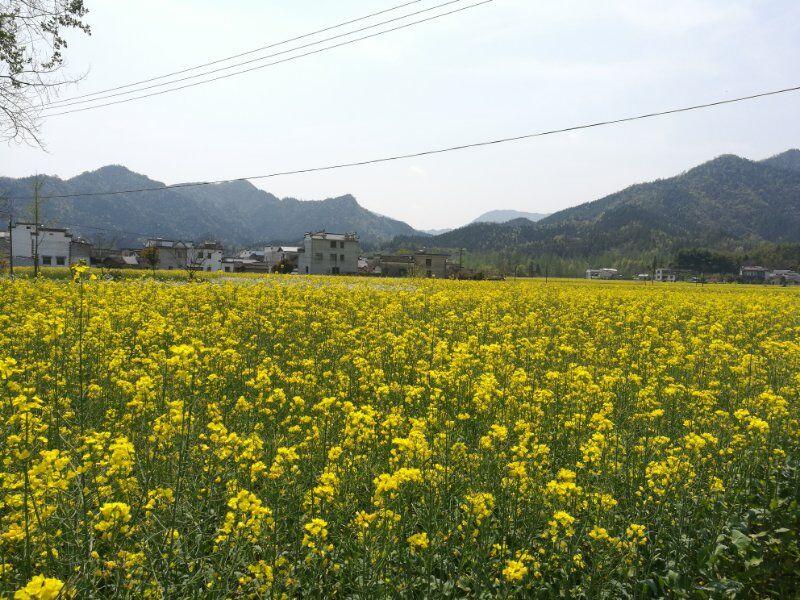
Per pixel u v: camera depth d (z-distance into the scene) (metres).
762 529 5.07
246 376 8.94
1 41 15.32
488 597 4.05
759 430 5.95
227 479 5.11
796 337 14.75
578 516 5.03
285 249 131.38
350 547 4.32
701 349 11.47
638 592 4.36
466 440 6.65
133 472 5.09
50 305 13.42
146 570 3.90
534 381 8.91
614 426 6.72
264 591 3.84
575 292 33.16
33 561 3.79
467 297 24.62
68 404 6.29
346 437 5.74
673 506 5.27
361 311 18.03
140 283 24.45
